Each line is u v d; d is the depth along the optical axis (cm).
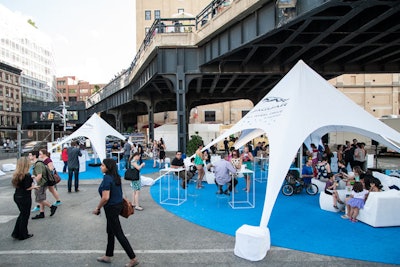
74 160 1230
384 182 1071
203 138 3694
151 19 5875
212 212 900
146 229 750
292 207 943
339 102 880
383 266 539
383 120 2870
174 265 548
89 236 705
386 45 1681
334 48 1708
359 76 4725
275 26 1335
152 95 3344
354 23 1395
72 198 1112
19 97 7744
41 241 674
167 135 3750
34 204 1037
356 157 1512
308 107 840
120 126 4909
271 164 735
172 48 2023
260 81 2578
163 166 2033
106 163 539
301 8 1198
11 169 2098
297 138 770
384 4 1087
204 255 592
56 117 7488
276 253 596
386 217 743
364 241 652
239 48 1638
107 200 521
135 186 940
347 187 890
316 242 649
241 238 581
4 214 916
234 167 1033
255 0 1377
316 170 1184
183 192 1204
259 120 936
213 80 2503
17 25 9244
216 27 1738
